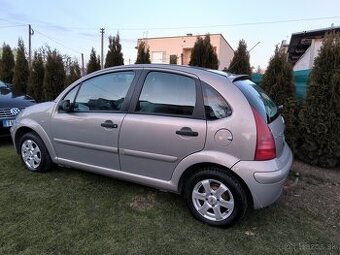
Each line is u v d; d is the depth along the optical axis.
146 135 3.20
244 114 2.80
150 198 3.60
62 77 8.55
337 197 3.85
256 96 3.07
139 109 3.32
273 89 5.24
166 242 2.77
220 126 2.84
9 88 6.83
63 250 2.59
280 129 3.23
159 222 3.09
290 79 5.22
